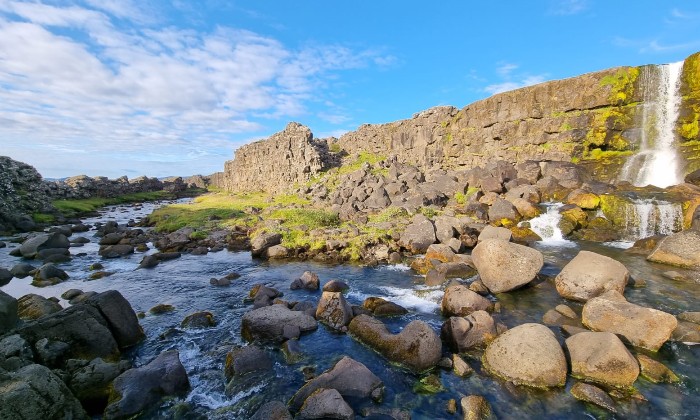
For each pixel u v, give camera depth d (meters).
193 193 92.06
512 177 29.36
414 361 9.59
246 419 7.96
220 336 12.10
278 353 10.80
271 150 56.56
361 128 54.44
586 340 9.29
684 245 15.88
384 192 32.59
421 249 21.81
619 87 26.92
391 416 7.80
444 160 39.97
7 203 38.34
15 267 19.56
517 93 32.41
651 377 8.59
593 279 13.10
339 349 10.91
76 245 28.55
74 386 8.38
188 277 19.22
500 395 8.40
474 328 10.62
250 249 25.72
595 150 27.77
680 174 23.03
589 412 7.74
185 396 8.82
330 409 7.73
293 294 16.00
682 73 24.53
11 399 6.32
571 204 23.52
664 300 12.65
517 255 14.48
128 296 16.19
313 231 25.88
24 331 9.14
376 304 13.62
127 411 7.99
